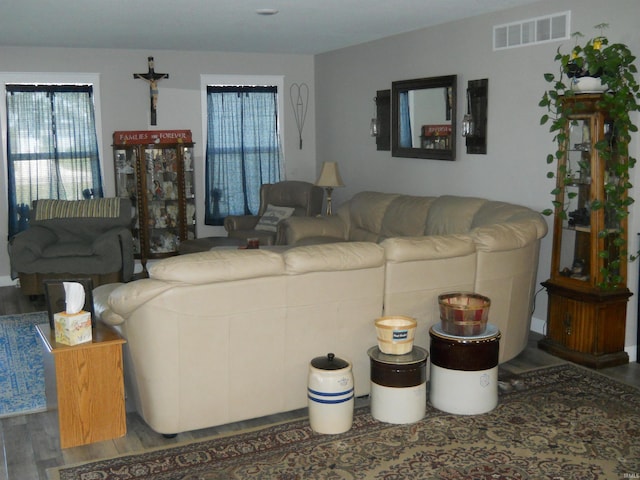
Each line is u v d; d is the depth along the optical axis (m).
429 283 3.99
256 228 7.66
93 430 3.48
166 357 3.34
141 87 7.68
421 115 6.43
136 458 3.31
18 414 3.88
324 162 7.79
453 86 5.92
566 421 3.65
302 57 8.38
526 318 4.62
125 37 6.61
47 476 3.15
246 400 3.59
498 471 3.13
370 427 3.62
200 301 3.34
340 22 5.89
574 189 4.62
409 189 6.79
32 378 4.48
